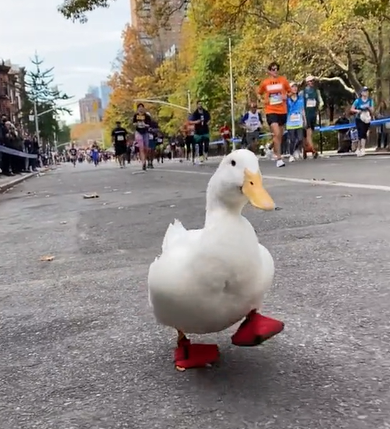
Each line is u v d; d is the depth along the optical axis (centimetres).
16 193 956
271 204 138
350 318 195
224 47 3584
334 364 160
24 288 276
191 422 134
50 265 325
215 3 1653
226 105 3678
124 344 188
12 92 6141
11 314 234
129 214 506
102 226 450
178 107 4281
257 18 1931
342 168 832
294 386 148
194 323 150
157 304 150
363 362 160
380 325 187
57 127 6706
